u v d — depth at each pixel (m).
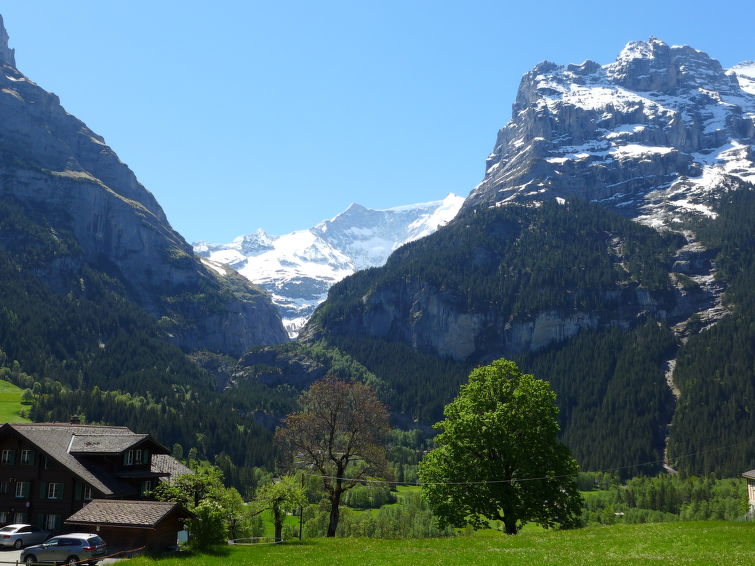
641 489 191.88
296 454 86.44
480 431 71.44
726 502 157.25
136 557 54.38
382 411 83.81
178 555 55.22
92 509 60.56
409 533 128.38
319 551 57.78
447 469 72.69
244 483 186.25
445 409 77.56
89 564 53.44
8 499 73.31
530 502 69.12
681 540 53.94
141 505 60.47
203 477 81.56
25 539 65.38
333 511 81.88
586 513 163.00
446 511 71.44
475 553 52.09
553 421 72.25
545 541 59.38
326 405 82.94
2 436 75.25
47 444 74.25
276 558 53.91
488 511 70.12
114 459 75.31
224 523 63.25
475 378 78.56
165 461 86.19
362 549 58.59
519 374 77.06
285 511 88.88
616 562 45.09
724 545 50.97
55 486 72.75
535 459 70.81
